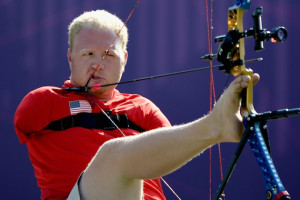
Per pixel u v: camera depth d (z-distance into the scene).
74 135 8.67
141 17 22.22
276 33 6.03
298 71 22.00
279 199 5.57
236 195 21.39
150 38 22.23
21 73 21.97
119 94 9.88
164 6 22.20
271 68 22.12
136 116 9.43
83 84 9.26
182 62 22.16
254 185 21.28
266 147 5.89
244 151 21.38
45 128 8.76
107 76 9.26
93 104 9.17
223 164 21.44
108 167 6.92
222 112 6.11
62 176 8.44
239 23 6.34
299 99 21.98
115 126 9.05
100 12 9.63
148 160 6.51
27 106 8.71
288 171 21.70
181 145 6.29
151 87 22.23
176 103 22.14
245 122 6.10
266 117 5.99
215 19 21.98
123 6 22.12
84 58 9.22
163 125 9.47
